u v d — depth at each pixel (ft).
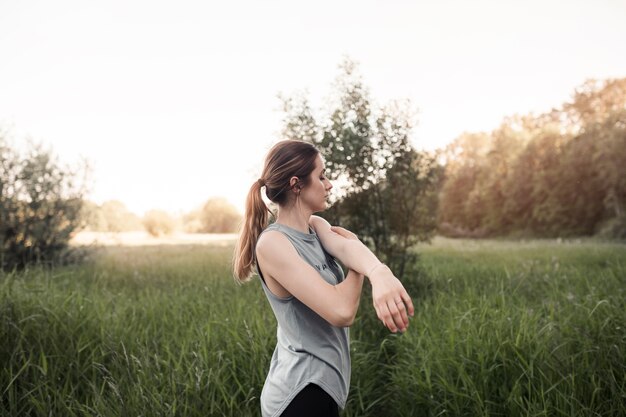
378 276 4.42
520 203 164.45
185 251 53.98
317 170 5.37
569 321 11.37
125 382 9.40
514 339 10.15
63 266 31.81
